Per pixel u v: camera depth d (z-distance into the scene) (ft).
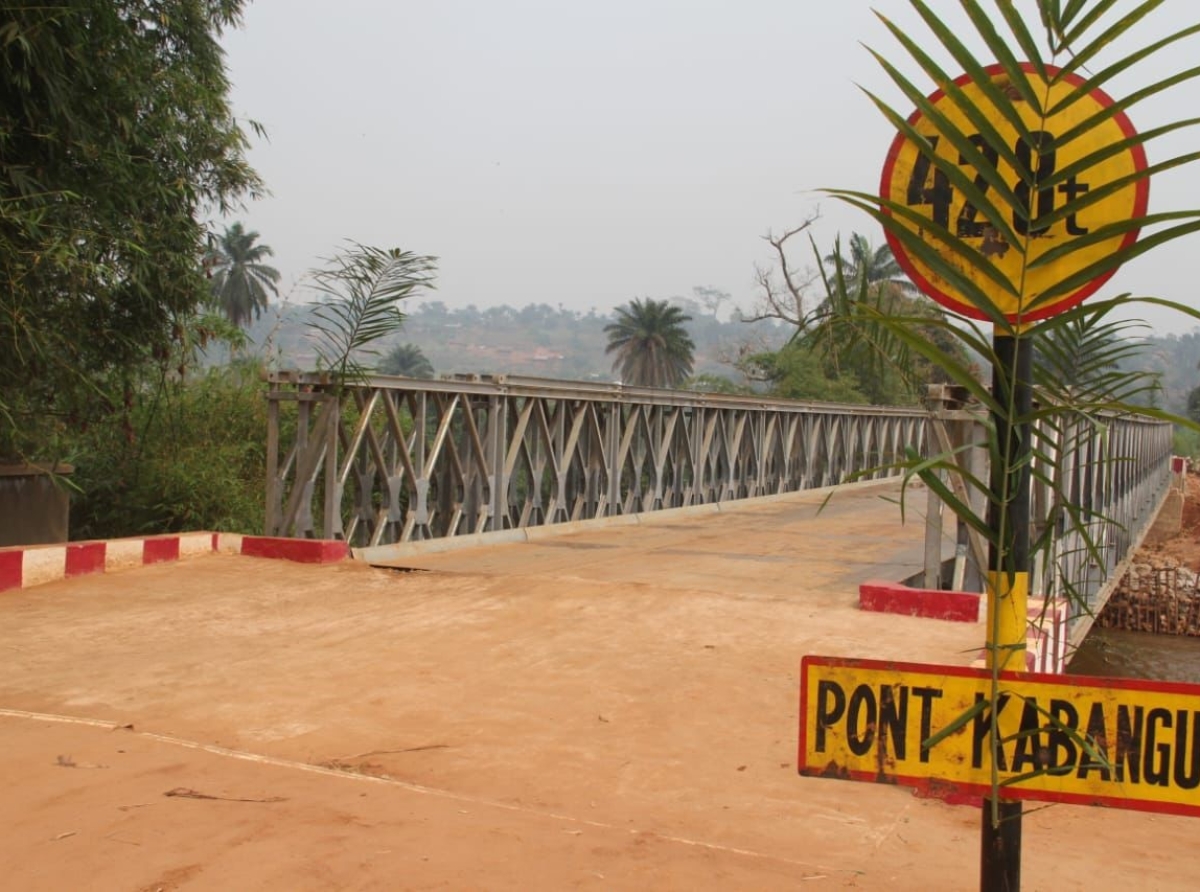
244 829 11.44
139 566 28.30
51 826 11.41
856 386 76.89
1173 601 84.89
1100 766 7.08
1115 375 9.83
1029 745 7.24
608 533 41.22
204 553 30.19
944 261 7.25
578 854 11.11
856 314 7.79
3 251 26.18
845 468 70.38
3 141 27.37
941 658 20.03
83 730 14.94
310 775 13.34
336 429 31.01
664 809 12.96
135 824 11.49
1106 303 6.96
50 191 27.66
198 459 39.58
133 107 30.86
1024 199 8.05
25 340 28.27
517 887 10.23
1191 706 6.96
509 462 37.96
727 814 12.87
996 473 7.48
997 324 7.54
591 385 42.14
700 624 22.93
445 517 36.14
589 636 21.84
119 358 33.96
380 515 32.91
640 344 205.57
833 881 10.74
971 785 7.29
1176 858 12.36
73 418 33.86
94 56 29.12
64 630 21.50
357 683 18.12
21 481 33.14
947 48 6.91
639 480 47.03
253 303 193.16
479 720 16.29
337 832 11.43
